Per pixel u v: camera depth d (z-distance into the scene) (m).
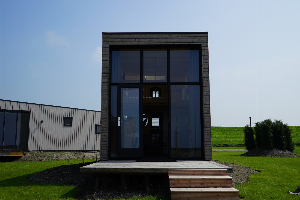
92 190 6.77
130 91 8.94
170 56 9.08
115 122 8.84
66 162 13.72
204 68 8.80
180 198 5.77
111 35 8.98
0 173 9.98
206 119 8.66
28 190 7.02
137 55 9.10
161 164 7.33
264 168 9.98
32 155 15.69
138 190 6.74
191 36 8.94
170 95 8.90
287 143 16.64
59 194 6.56
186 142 8.77
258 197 5.98
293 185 7.15
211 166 6.84
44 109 17.30
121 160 8.52
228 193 5.81
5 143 15.34
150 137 11.70
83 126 19.56
